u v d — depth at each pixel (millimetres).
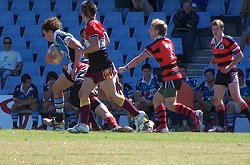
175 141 30297
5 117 50250
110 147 27266
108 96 35906
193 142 29969
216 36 40156
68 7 61250
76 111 47781
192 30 57438
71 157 24391
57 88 38031
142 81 49562
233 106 47969
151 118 49281
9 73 55281
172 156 24938
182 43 57438
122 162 23266
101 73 34156
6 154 24953
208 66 56375
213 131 41000
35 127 49688
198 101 48938
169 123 46344
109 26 59531
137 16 59875
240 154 25734
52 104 49781
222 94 40625
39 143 28250
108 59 34344
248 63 56344
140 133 34969
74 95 36688
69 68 36344
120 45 58375
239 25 60875
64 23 59750
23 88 49594
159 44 36938
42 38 58875
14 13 60938
